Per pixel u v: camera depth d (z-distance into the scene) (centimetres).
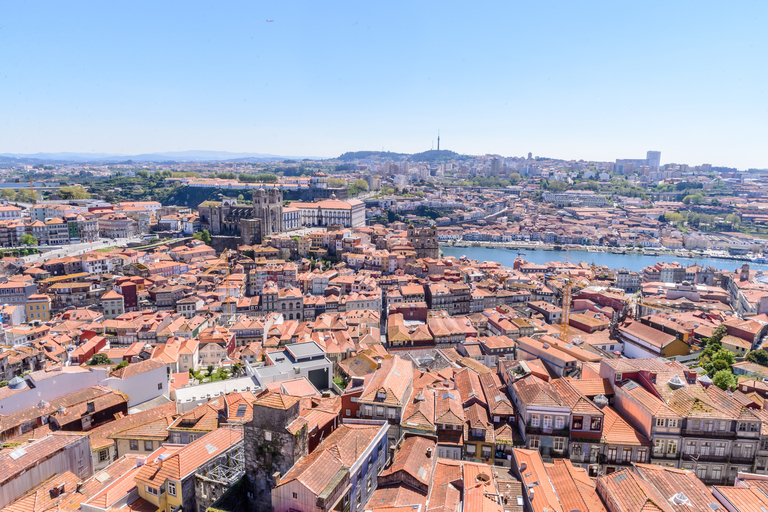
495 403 11219
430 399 11019
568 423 9856
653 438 9506
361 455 7612
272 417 7394
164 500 7556
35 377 12319
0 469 7906
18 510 7569
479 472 8538
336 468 7194
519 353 16188
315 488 6688
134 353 18438
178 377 15975
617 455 9669
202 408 10844
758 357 15638
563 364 13975
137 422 11469
